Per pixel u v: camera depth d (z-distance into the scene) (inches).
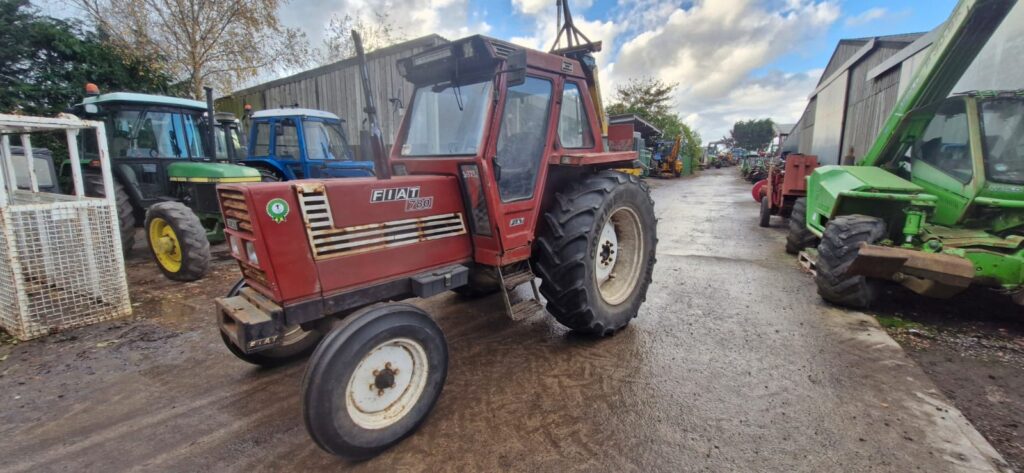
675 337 124.0
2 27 324.5
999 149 130.4
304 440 83.4
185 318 143.4
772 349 114.8
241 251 82.8
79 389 101.5
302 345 113.7
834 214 155.8
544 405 92.3
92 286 138.3
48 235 129.3
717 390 96.3
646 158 741.9
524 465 75.0
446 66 106.7
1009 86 205.9
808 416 86.2
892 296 150.3
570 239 109.5
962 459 73.4
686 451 77.3
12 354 118.8
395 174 118.0
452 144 106.0
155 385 103.3
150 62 373.1
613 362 110.2
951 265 111.6
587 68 147.4
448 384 101.3
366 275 87.2
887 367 104.0
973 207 134.2
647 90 1072.8
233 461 77.9
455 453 78.4
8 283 126.3
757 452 76.6
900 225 148.1
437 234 99.0
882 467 72.1
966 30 127.3
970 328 125.3
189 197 219.6
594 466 74.3
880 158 169.3
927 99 147.8
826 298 143.3
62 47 349.4
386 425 78.3
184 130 233.9
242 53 382.3
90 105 207.0
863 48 433.4
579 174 129.0
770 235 274.1
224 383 104.0
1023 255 111.5
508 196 105.4
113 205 140.9
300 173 270.5
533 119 112.4
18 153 217.3
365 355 74.2
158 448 81.3
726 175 1031.6
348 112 409.1
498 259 102.3
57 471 75.4
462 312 146.3
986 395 92.8
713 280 176.4
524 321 138.1
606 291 128.1
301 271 79.0
